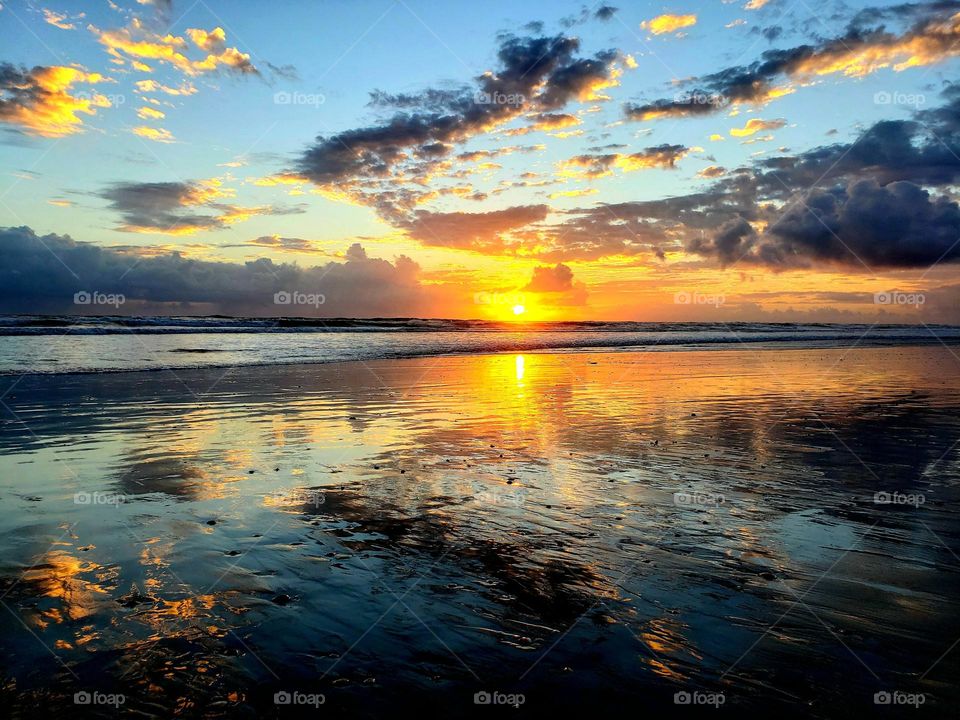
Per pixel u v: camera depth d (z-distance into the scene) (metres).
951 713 2.55
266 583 3.79
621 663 2.93
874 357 23.38
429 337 39.88
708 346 31.89
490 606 3.51
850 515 5.02
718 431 8.60
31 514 5.03
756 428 8.82
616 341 36.59
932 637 3.16
